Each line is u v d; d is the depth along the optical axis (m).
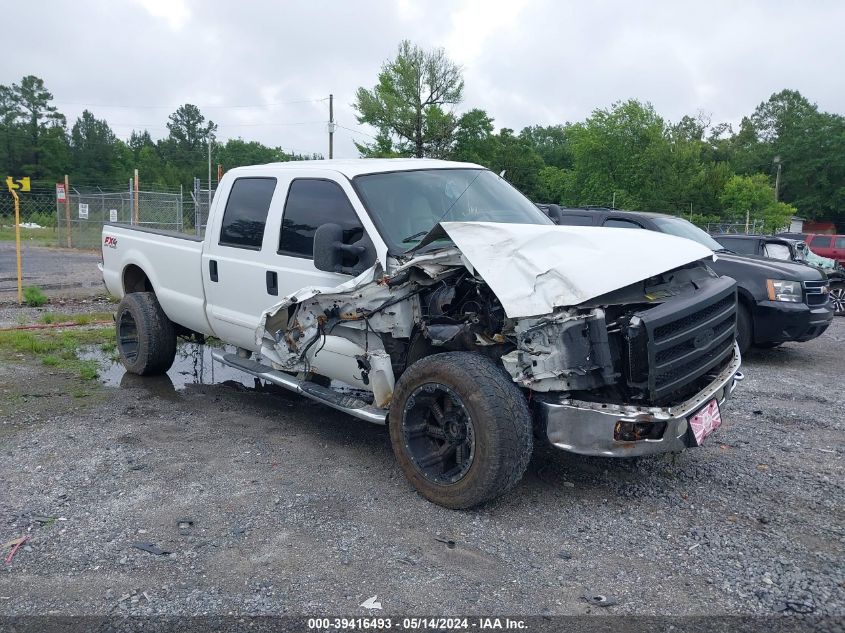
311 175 5.25
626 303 3.87
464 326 4.21
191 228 22.88
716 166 47.31
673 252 4.29
